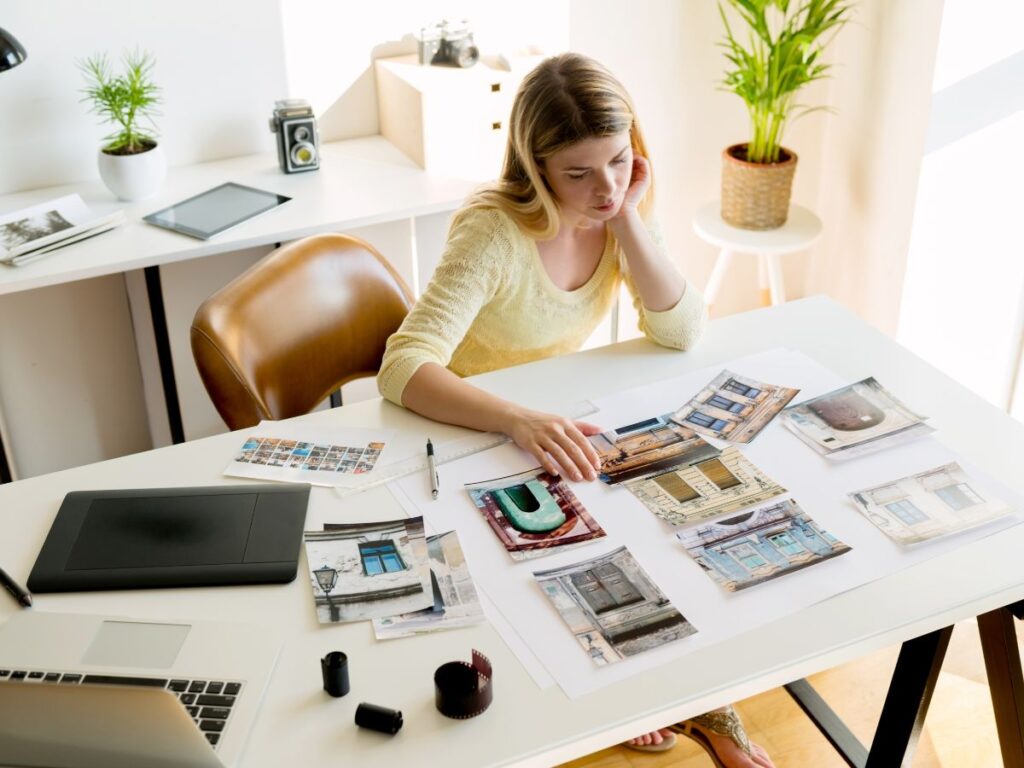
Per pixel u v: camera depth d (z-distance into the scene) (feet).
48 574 4.06
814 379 5.29
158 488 4.57
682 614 3.88
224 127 8.06
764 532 4.27
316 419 5.10
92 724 3.11
